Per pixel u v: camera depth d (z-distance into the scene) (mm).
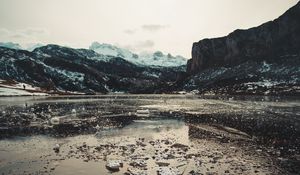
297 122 52031
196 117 62062
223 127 47531
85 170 25562
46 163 27875
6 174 24906
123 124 52812
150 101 126500
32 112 74125
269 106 88562
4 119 60125
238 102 110875
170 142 36562
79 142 37281
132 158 29094
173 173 24062
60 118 61656
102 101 127500
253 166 25797
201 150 31953
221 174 23812
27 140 39062
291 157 28625
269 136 39375
